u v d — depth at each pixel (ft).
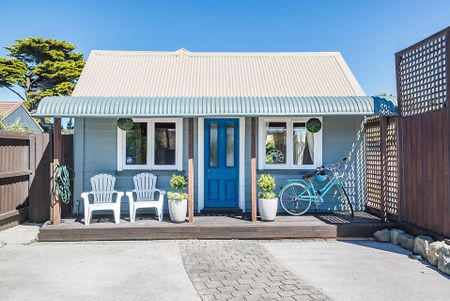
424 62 21.38
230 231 23.58
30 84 100.07
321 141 29.01
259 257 19.56
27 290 14.96
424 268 17.69
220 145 28.96
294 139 29.25
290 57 34.63
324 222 24.79
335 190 29.22
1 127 38.68
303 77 31.50
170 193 25.00
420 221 21.67
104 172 28.30
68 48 103.96
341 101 24.13
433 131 20.39
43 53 100.78
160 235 23.38
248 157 28.94
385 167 24.98
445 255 17.33
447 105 19.07
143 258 19.33
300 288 15.05
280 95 28.99
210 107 23.44
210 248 21.43
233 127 29.01
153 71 31.78
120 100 23.66
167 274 16.83
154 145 28.60
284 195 28.68
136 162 28.63
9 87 99.91
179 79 30.78
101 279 16.20
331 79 31.22
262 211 25.13
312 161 29.35
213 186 28.91
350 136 29.27
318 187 29.07
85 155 28.27
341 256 19.76
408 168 23.09
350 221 25.12
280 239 23.66
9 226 26.07
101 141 28.32
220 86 29.99
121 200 28.19
